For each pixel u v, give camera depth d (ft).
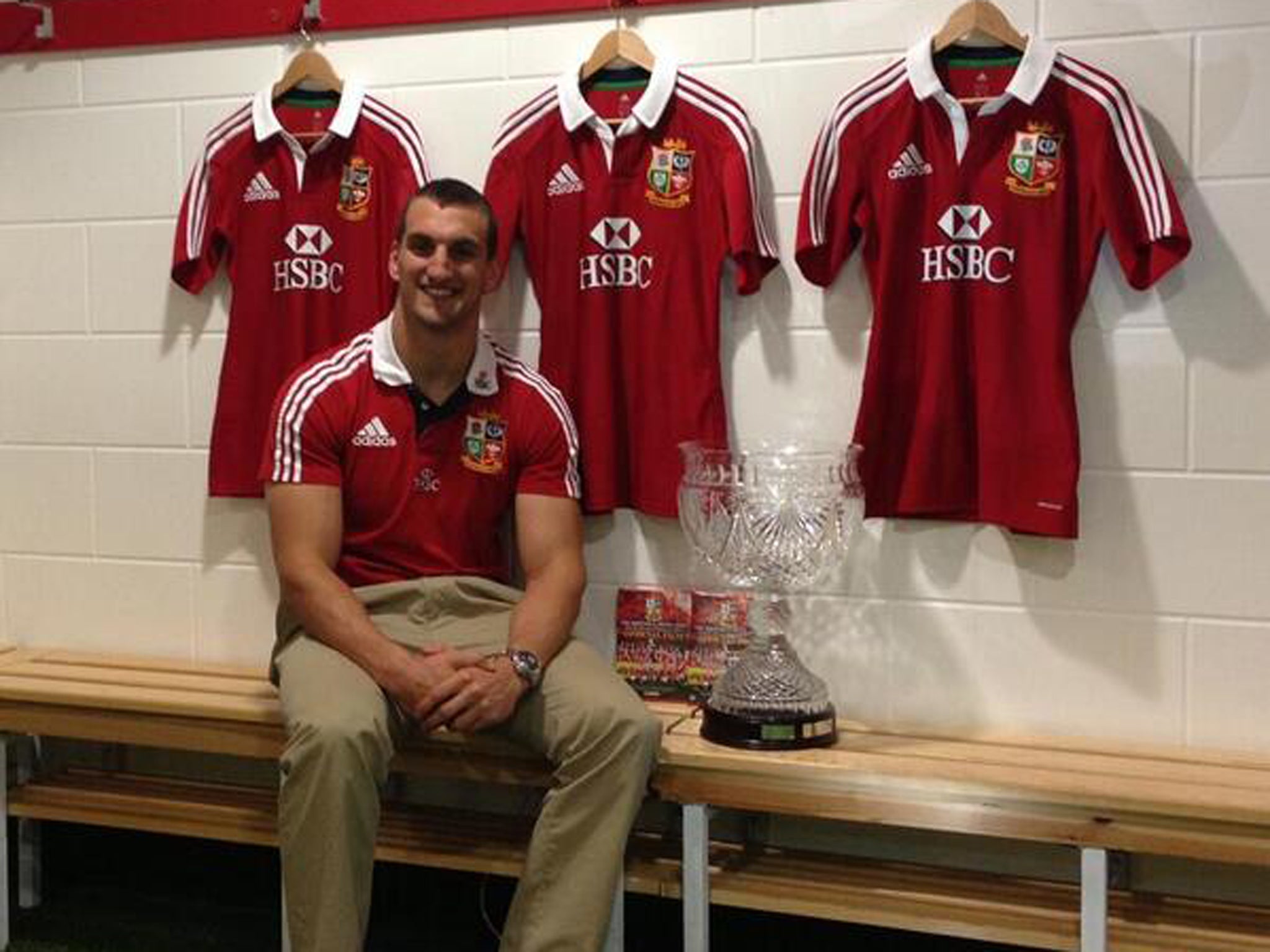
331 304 8.38
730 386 7.91
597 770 6.52
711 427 7.81
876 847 7.79
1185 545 7.24
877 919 6.79
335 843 6.30
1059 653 7.47
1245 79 7.00
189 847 9.06
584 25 7.99
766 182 7.76
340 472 7.34
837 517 7.20
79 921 8.18
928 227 7.42
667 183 7.79
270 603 8.79
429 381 7.36
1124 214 7.09
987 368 7.32
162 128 8.77
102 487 9.08
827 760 6.76
